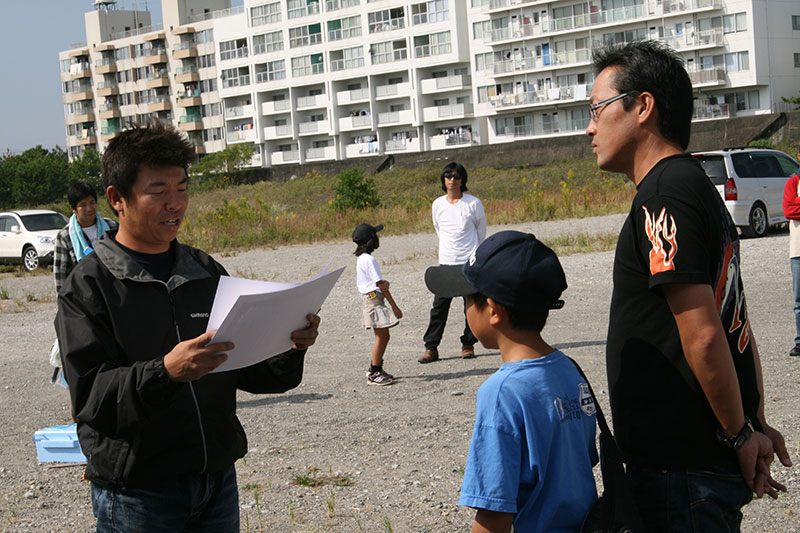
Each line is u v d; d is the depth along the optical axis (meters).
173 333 2.72
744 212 17.98
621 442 2.60
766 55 57.59
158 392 2.42
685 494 2.46
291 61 79.81
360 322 11.73
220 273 2.99
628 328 2.54
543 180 43.12
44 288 18.95
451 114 70.50
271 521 4.66
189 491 2.71
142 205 2.70
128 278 2.66
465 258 8.95
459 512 4.62
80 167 80.94
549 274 2.47
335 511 4.75
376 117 75.62
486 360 8.73
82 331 2.57
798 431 5.56
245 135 83.88
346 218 28.62
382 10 73.38
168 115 93.31
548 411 2.41
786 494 4.64
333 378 8.37
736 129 46.28
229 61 84.50
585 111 64.75
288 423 6.73
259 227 27.41
